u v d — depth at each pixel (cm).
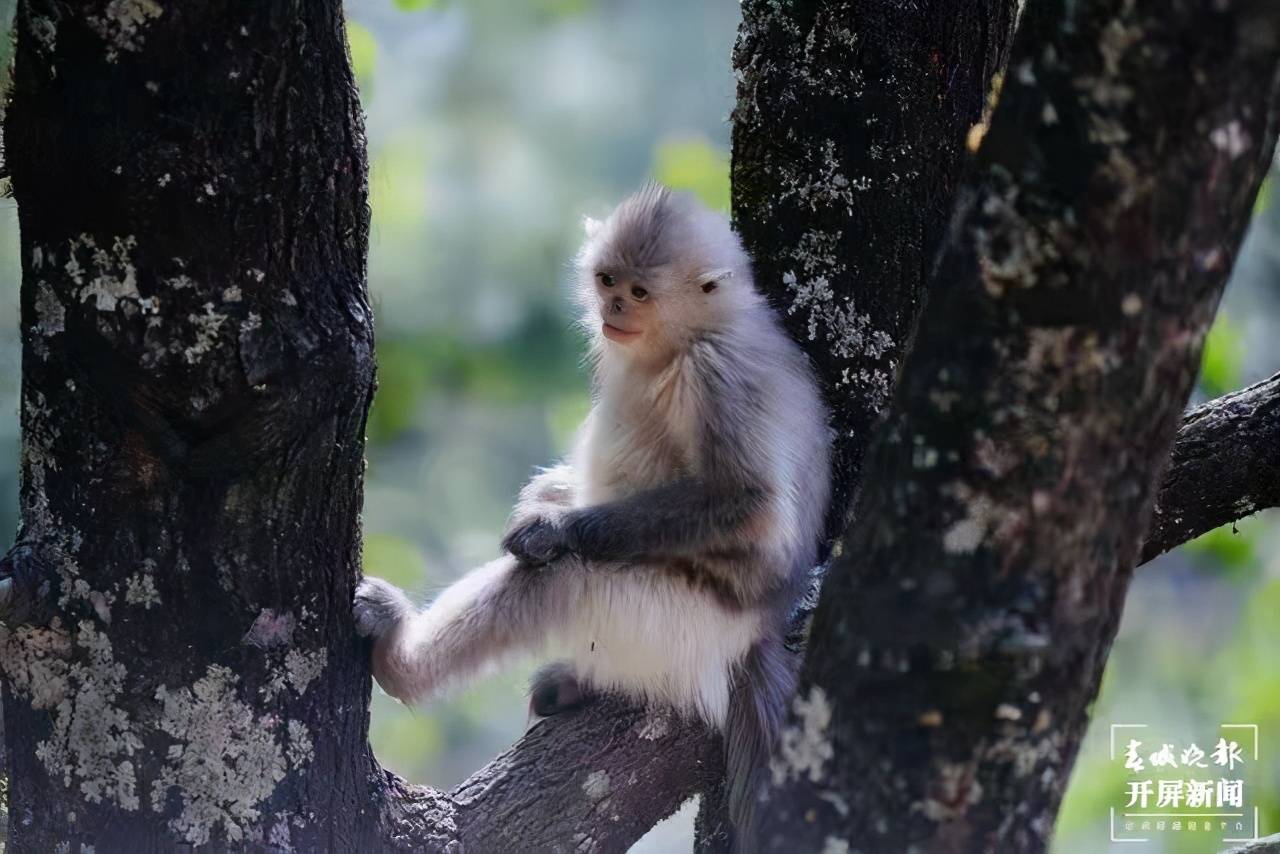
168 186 646
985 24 1000
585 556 928
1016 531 512
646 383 1023
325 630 749
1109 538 517
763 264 1011
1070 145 491
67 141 645
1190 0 474
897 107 973
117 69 638
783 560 957
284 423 688
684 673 930
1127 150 484
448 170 2162
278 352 677
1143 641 1734
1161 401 507
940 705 523
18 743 720
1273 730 1423
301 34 657
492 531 2072
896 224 980
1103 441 507
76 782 708
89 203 650
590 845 863
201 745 711
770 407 962
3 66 693
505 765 872
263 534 709
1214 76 476
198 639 707
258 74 648
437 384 2078
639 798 895
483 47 2219
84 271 659
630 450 1038
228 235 658
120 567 696
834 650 546
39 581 693
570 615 927
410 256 2047
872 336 984
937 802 528
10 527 1472
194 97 644
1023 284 501
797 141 989
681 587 937
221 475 691
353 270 713
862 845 536
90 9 632
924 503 521
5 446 1470
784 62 993
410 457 2080
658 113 2300
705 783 929
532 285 2133
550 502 1086
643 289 989
